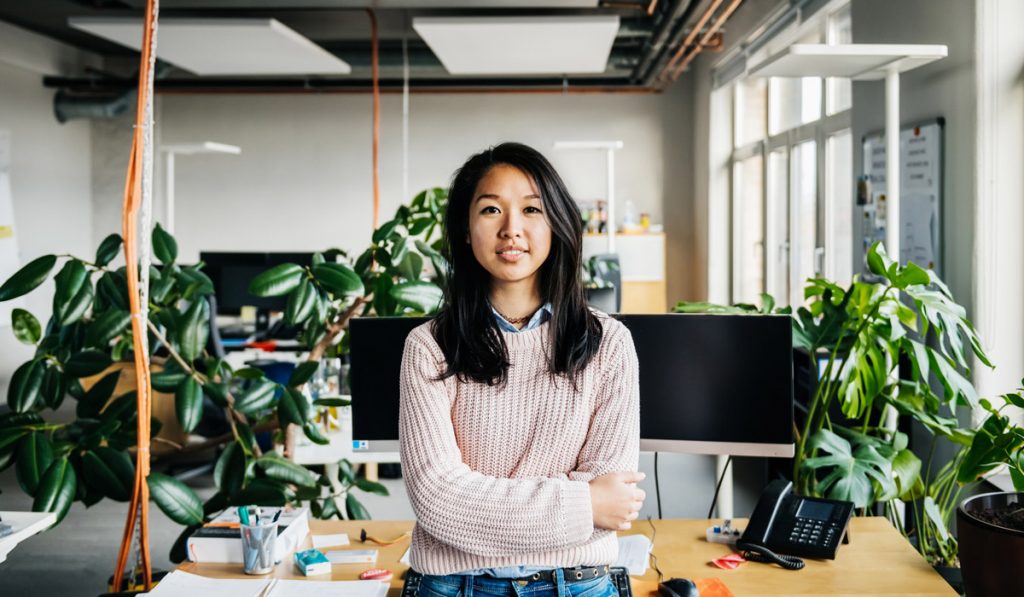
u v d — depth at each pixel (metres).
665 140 9.16
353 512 3.12
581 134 9.20
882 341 2.57
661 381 2.08
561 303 1.39
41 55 8.30
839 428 2.76
